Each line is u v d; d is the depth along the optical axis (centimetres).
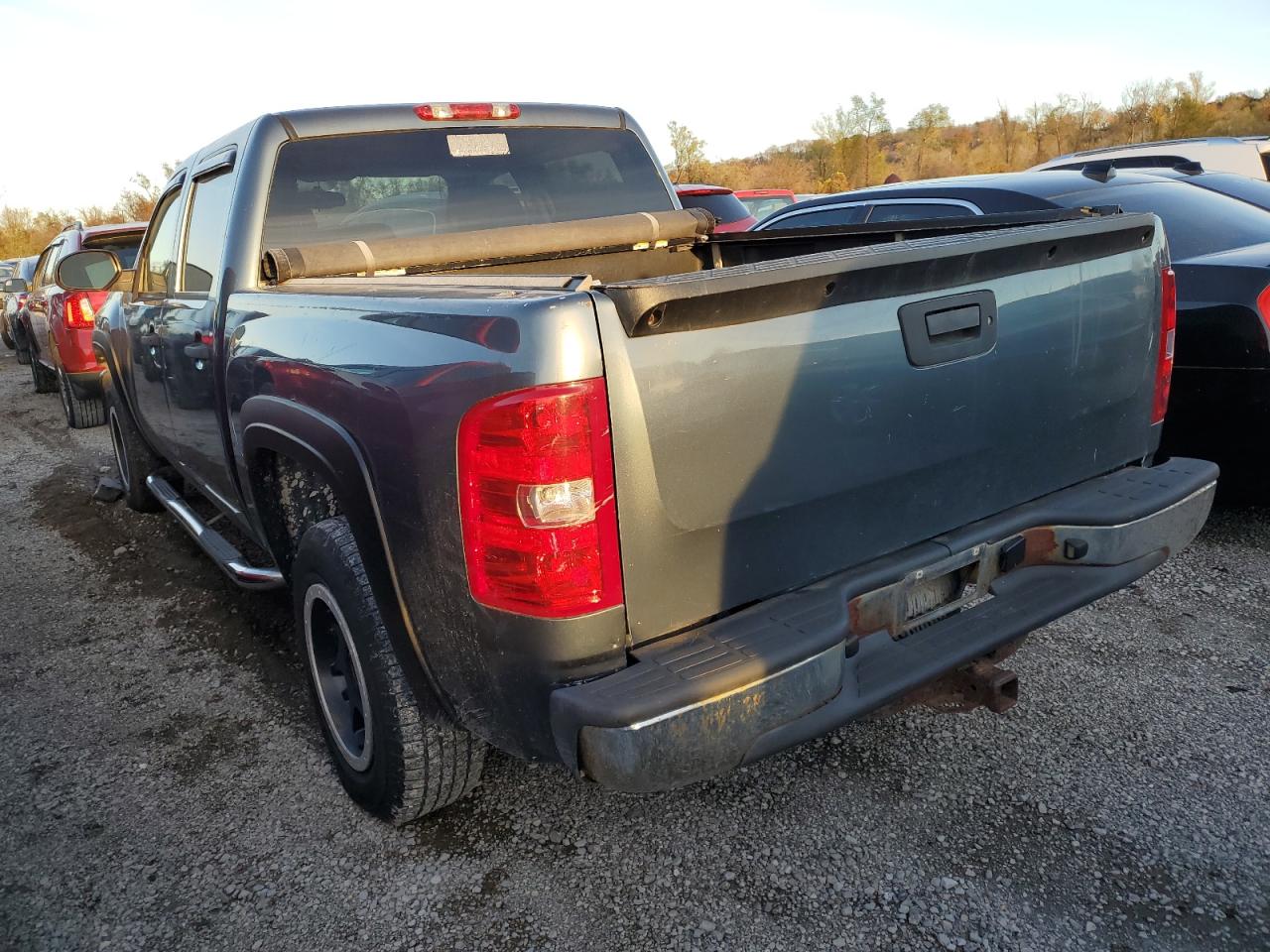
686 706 172
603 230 346
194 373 340
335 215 320
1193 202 458
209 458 360
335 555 238
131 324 445
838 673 191
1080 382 246
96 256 458
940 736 284
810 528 201
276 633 398
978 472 229
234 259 304
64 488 673
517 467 170
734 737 179
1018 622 228
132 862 252
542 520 170
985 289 219
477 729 206
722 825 251
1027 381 232
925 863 231
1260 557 400
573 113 376
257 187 307
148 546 517
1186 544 262
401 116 334
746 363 183
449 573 189
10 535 569
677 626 188
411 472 192
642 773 172
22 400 1173
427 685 215
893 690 206
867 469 205
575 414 166
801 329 190
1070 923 209
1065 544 242
